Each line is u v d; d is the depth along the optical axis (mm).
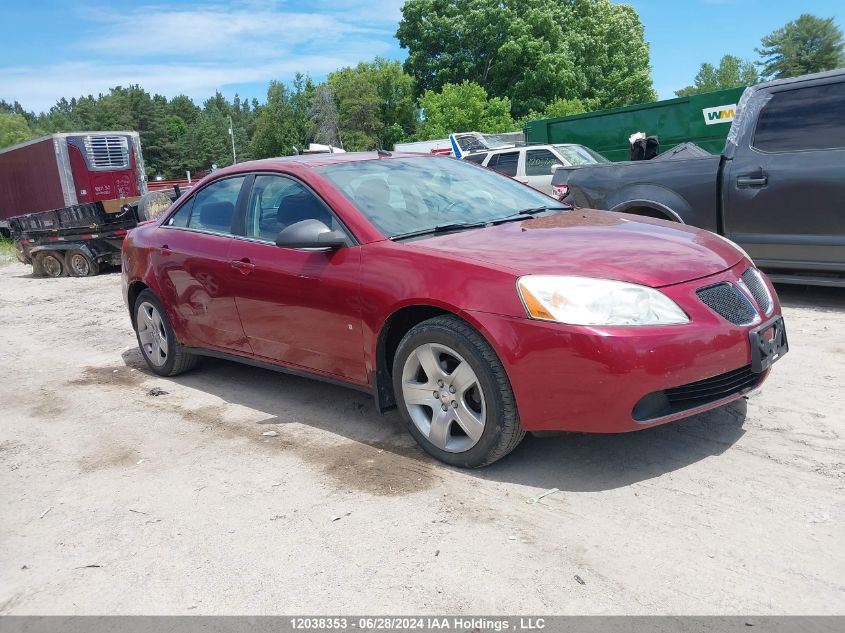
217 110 160125
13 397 5551
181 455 4012
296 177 4305
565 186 7129
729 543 2672
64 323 8883
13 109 190500
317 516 3156
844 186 5363
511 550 2754
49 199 19953
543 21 47500
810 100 5645
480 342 3221
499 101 44312
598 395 2969
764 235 5871
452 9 50344
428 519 3041
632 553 2666
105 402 5148
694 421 3781
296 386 5074
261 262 4301
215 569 2818
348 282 3752
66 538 3189
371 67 57875
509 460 3525
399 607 2475
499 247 3506
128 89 123875
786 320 5633
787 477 3115
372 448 3850
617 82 51438
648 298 3051
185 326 5137
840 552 2559
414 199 4195
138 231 5668
